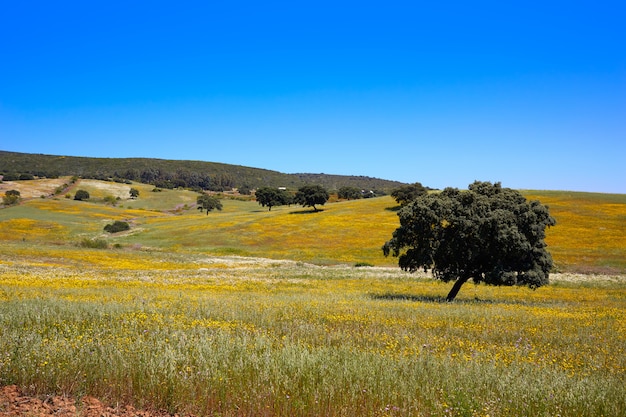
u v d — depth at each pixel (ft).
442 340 42.73
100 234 296.30
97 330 38.93
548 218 103.19
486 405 23.77
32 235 281.54
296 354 31.32
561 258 188.96
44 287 84.99
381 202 369.09
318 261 205.98
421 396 24.95
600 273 169.27
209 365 28.84
